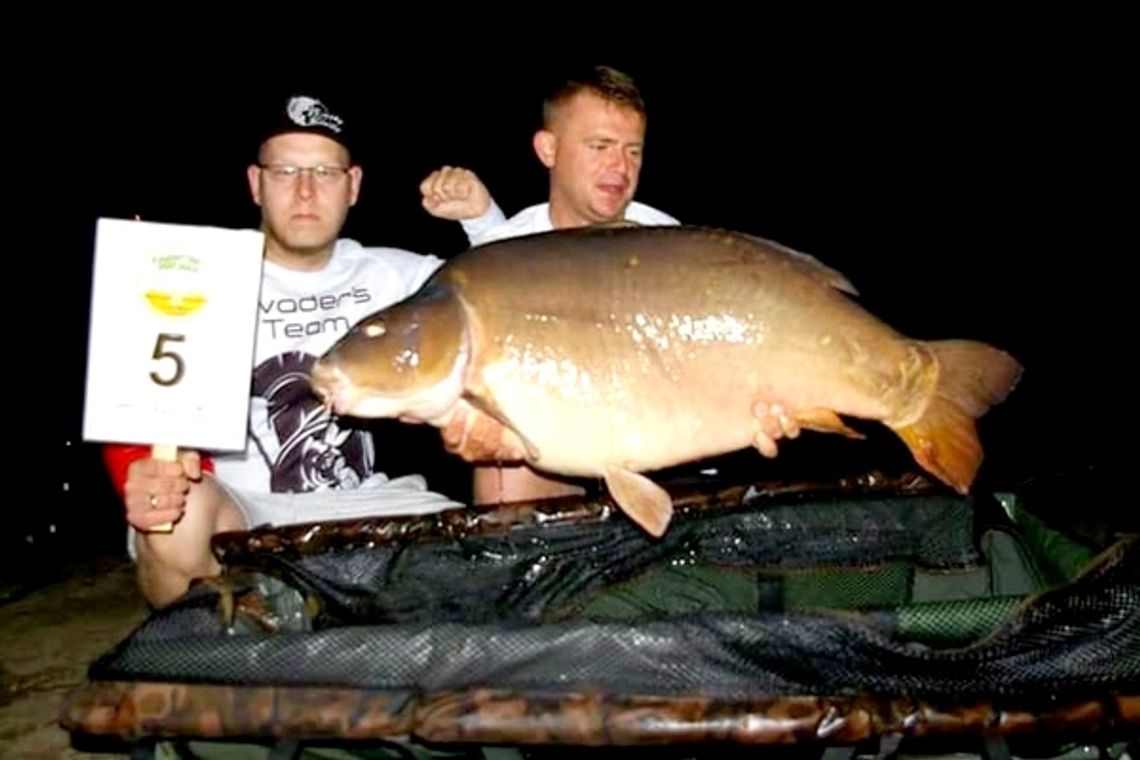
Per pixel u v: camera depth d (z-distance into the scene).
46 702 1.86
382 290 2.01
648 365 1.28
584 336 1.29
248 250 1.42
